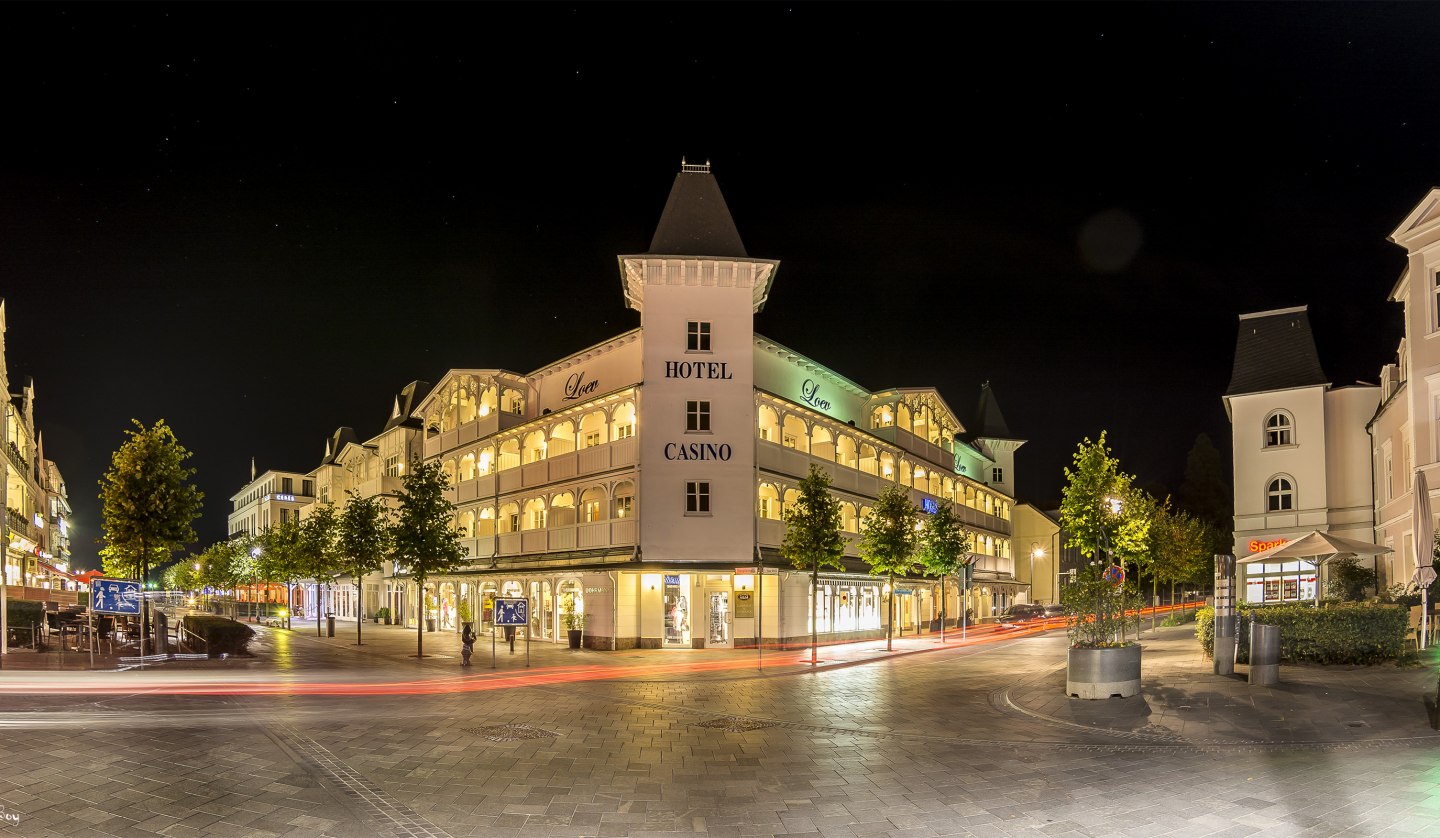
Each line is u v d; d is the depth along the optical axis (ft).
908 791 33.14
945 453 180.96
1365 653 61.41
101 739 38.34
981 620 192.34
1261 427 132.16
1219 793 31.86
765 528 119.96
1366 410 124.67
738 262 117.19
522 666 89.20
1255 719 45.93
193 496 94.68
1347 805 29.60
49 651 83.92
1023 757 39.32
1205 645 73.46
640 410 116.88
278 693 59.41
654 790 33.45
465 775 35.40
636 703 59.26
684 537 115.14
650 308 118.73
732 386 118.52
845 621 135.33
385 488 185.98
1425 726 42.39
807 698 62.18
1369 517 121.80
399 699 59.00
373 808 30.04
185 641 103.65
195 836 26.53
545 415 133.18
